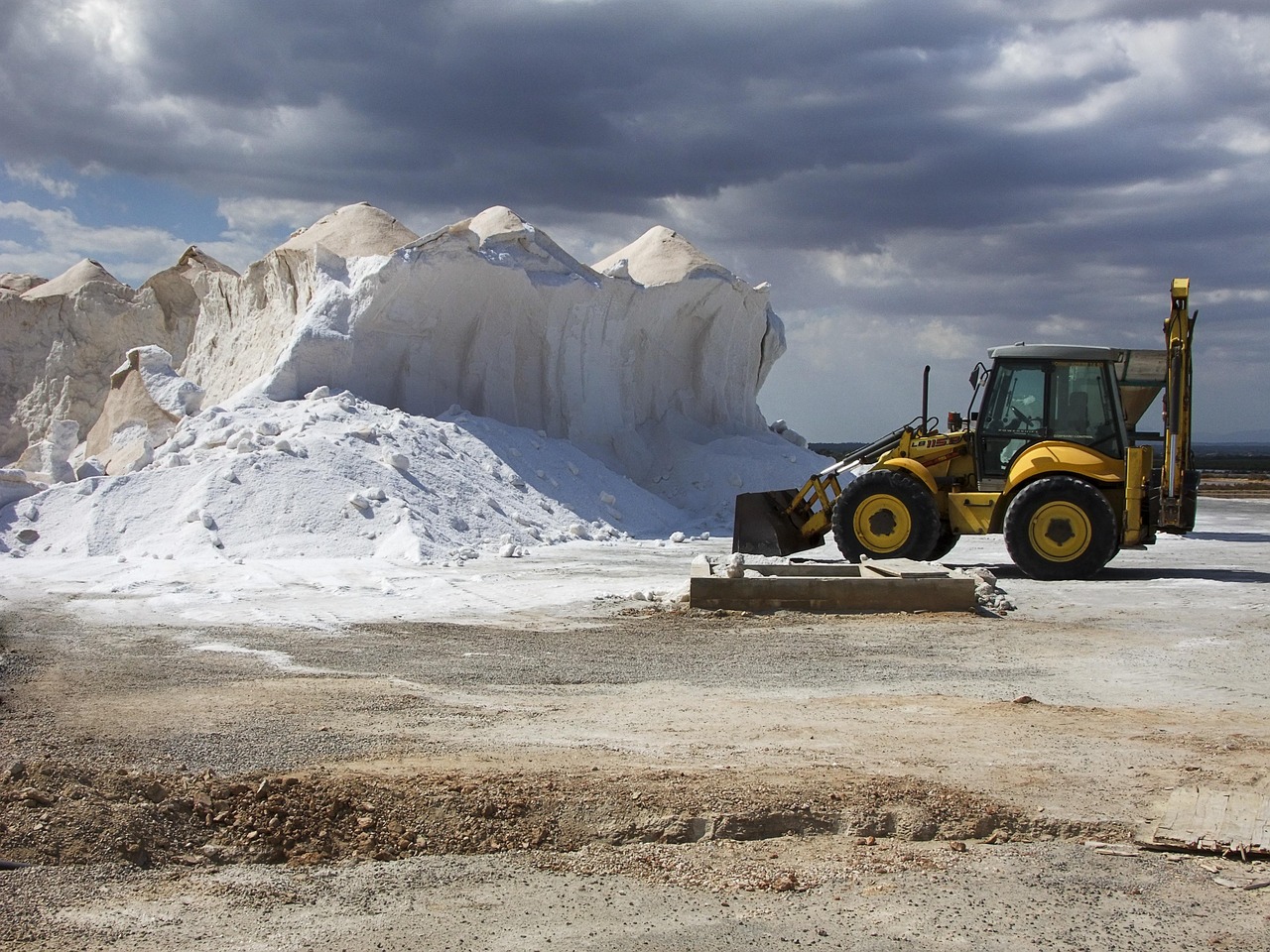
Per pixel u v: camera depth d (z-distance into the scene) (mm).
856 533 16891
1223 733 7617
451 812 5895
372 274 24516
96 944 4668
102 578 15641
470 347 26688
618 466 28344
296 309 26422
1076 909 5035
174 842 5582
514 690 8922
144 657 10117
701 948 4680
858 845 5773
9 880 5152
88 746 6945
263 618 12523
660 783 6250
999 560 18766
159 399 24391
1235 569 17703
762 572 14820
